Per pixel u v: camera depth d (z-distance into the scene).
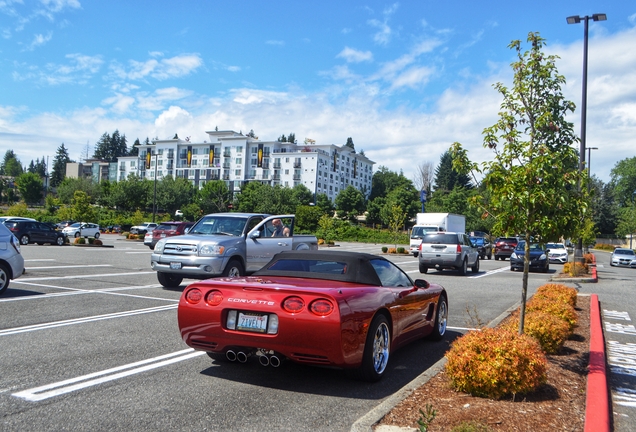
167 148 132.12
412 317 6.44
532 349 4.79
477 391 4.68
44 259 19.55
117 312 8.88
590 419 4.04
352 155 137.50
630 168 105.69
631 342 8.30
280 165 120.69
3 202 121.94
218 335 5.10
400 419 4.04
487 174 6.16
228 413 4.29
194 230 12.75
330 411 4.43
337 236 63.72
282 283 5.32
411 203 94.12
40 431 3.78
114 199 87.50
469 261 21.70
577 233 5.98
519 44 6.38
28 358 5.79
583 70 20.67
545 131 6.23
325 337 4.69
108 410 4.27
